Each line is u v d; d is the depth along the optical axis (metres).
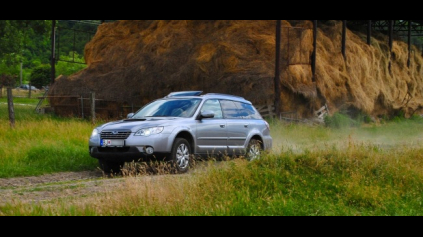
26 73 171.62
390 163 18.98
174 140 21.36
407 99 70.94
